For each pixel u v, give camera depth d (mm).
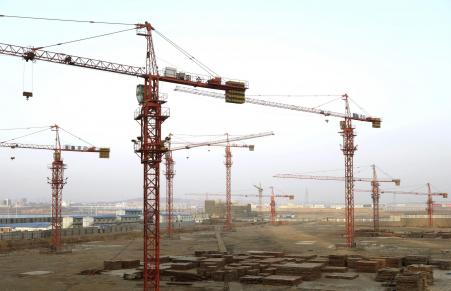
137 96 49719
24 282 51656
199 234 143000
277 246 97188
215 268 53625
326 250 87000
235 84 61438
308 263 57094
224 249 90312
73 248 96062
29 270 61750
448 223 183875
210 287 47531
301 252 83062
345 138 101438
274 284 47906
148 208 47938
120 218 193750
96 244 107000
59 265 67125
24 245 100000
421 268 49031
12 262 71375
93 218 174125
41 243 105750
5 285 49750
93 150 119438
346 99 106438
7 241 95875
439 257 72375
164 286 48375
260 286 47469
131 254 83125
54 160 94875
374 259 60000
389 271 49844
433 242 105500
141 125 48312
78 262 70812
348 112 106000
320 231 152875
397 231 148875
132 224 172500
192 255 78750
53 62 59375
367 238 120125
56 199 93375
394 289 44094
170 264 60156
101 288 47594
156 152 47531
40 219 170125
